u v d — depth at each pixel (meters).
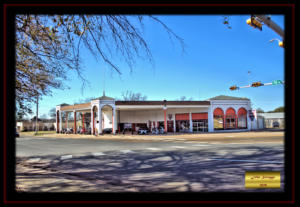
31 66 8.08
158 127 43.19
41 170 9.96
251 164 9.31
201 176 7.77
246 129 40.28
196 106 37.19
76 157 13.64
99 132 36.03
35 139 32.84
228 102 39.12
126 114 49.09
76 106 43.81
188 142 21.22
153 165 10.19
